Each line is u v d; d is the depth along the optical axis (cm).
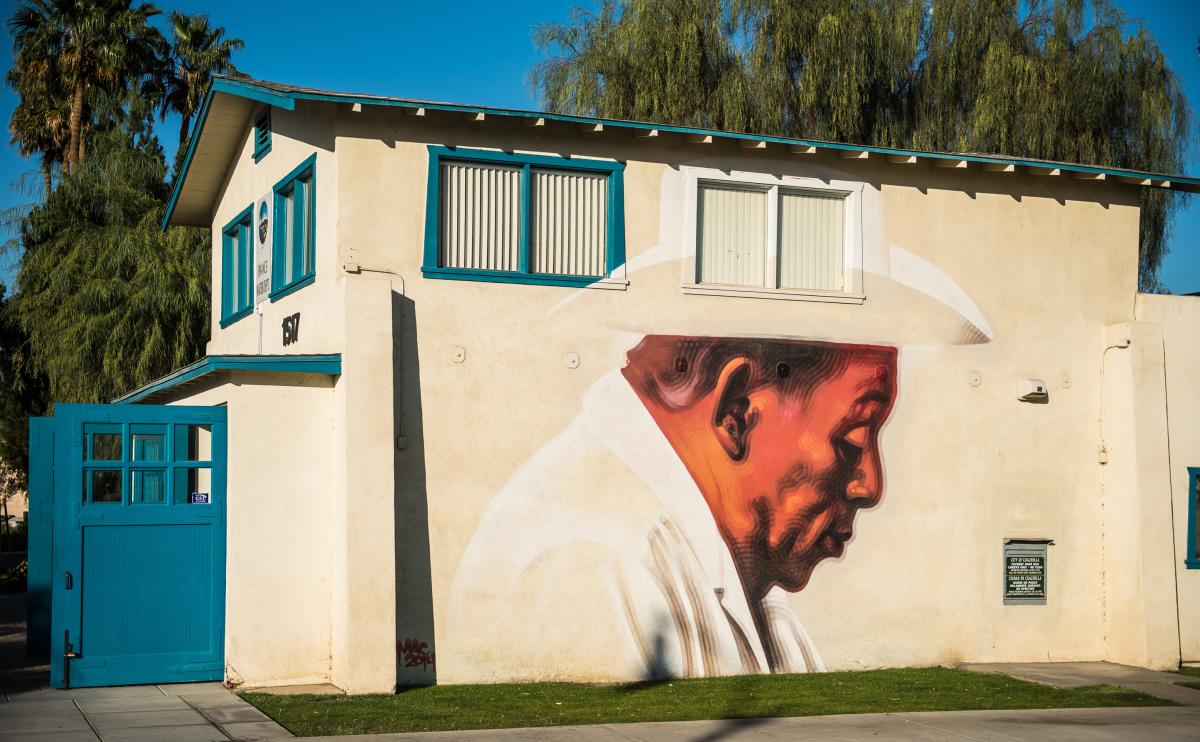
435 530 1288
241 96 1525
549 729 1028
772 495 1424
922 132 2414
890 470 1477
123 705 1105
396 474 1277
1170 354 1597
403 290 1302
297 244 1443
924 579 1479
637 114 2338
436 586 1282
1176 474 1578
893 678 1369
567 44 2519
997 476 1524
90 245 2628
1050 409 1556
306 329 1379
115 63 3594
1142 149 2402
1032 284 1566
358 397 1232
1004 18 2411
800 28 2341
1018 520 1527
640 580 1361
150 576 1225
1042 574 1537
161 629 1227
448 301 1318
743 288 1437
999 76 2323
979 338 1534
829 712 1145
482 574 1302
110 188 2730
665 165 1420
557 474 1341
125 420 1230
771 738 1009
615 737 1001
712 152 1441
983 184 1556
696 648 1373
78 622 1198
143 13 3762
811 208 1495
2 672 1320
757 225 1468
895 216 1514
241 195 1706
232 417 1237
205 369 1226
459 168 1348
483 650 1295
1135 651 1507
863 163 1505
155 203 2755
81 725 1005
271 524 1242
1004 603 1512
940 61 2389
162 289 2514
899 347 1498
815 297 1466
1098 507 1566
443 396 1305
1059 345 1570
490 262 1350
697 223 1435
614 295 1385
